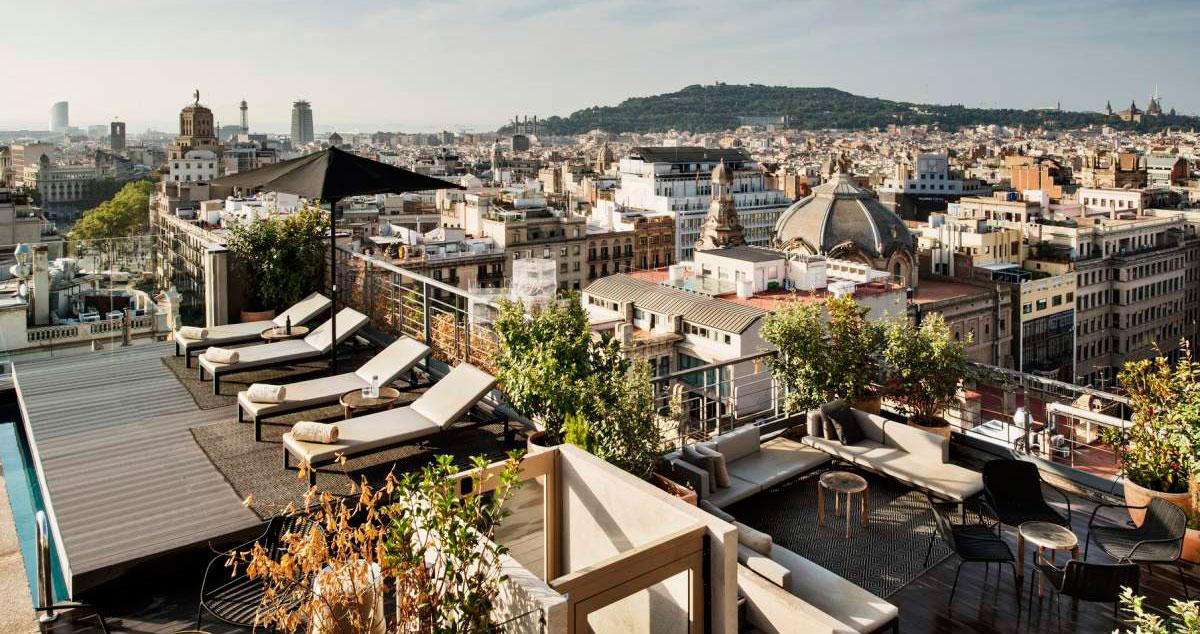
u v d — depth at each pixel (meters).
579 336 10.97
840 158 116.88
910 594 9.62
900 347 13.94
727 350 75.88
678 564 6.67
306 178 13.58
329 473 10.80
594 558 7.89
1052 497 12.16
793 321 14.04
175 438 11.95
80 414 12.92
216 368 13.84
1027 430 13.57
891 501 12.04
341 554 6.64
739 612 8.03
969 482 11.57
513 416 12.96
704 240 134.25
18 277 21.78
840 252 110.56
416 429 11.03
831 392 13.95
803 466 12.44
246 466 10.91
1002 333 119.88
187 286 20.97
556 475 8.19
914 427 13.73
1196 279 150.62
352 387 12.87
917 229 146.00
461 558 6.15
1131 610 8.99
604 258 145.12
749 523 11.45
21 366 15.66
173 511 9.63
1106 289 135.88
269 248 18.61
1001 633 8.84
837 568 10.21
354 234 119.38
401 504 6.62
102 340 19.47
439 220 152.00
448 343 16.09
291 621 6.72
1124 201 170.25
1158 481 10.99
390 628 7.20
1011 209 149.50
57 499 9.94
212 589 8.56
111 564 8.41
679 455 11.93
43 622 7.94
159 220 141.12
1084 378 134.62
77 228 156.25
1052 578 8.94
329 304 16.97
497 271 126.44
